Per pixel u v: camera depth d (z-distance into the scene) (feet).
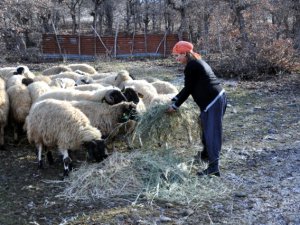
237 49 62.85
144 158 21.65
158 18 129.49
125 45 80.02
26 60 76.33
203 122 20.34
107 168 20.88
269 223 16.79
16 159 24.38
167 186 19.84
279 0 68.54
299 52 58.70
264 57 49.98
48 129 21.38
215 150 20.47
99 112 23.89
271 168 22.27
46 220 17.34
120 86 31.53
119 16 138.82
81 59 77.20
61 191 20.02
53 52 79.46
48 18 102.99
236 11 64.28
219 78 50.11
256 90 42.75
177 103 20.76
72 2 113.70
